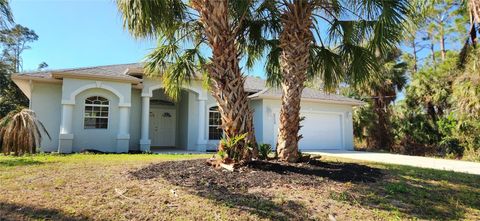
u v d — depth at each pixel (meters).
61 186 5.27
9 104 27.47
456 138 17.12
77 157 10.38
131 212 4.14
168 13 6.44
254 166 6.56
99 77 13.88
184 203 4.52
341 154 15.43
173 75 9.08
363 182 6.11
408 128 21.56
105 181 5.67
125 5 5.79
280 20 8.29
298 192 5.20
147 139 15.27
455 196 5.64
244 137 6.52
